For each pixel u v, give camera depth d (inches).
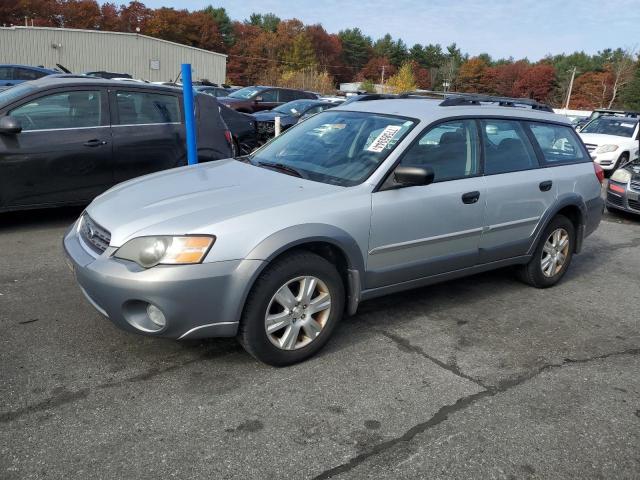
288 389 125.0
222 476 97.2
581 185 200.7
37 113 225.8
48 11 2915.8
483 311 177.6
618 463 106.2
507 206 174.1
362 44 4178.2
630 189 334.0
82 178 236.5
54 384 122.3
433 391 127.5
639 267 242.5
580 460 106.3
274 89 746.8
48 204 232.1
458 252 165.5
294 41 3474.4
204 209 125.9
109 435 106.3
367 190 142.3
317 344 137.3
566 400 127.0
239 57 3385.8
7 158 218.2
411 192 149.5
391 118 163.8
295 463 101.3
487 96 194.5
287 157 166.2
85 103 237.3
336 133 167.8
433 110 165.2
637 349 156.6
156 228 119.6
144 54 1608.0
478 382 132.7
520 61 3651.6
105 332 146.9
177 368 131.4
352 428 112.3
